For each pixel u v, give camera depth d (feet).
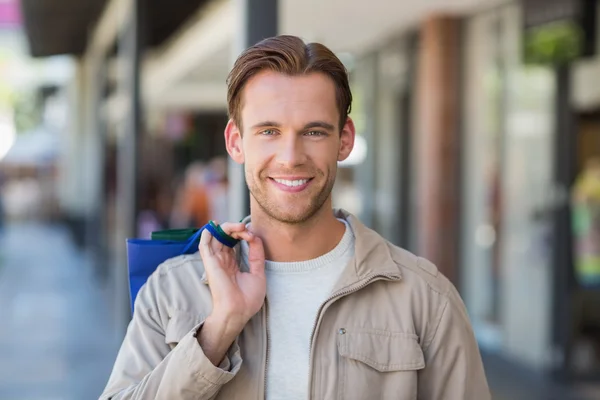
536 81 24.11
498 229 25.94
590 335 24.54
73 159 74.28
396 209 33.01
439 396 7.41
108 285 48.44
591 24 21.91
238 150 7.50
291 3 25.96
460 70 27.27
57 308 40.86
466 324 7.60
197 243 7.61
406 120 31.81
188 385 6.68
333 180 7.20
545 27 23.00
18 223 114.62
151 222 42.73
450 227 27.17
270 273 7.34
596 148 24.03
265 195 7.11
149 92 58.80
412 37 30.55
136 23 25.43
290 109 6.91
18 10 39.37
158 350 7.24
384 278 7.26
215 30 30.68
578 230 23.97
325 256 7.38
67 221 81.87
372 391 7.07
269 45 7.05
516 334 25.30
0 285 50.06
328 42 33.91
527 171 24.70
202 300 7.27
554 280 23.41
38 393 24.40
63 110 85.76
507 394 21.89
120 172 33.71
